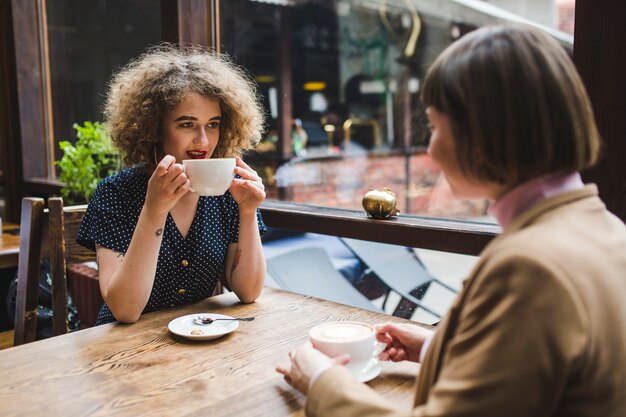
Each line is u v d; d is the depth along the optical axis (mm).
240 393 961
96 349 1158
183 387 984
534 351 546
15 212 3658
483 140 638
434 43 8188
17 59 3463
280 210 2150
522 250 583
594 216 653
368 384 1000
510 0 5988
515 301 563
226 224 1611
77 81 3691
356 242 2658
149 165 1566
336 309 1426
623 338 590
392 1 8203
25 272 1641
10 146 3621
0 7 3520
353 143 8766
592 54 1306
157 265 1514
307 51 8305
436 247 1642
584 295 558
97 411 896
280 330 1270
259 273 1480
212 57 1667
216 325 1283
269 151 5984
